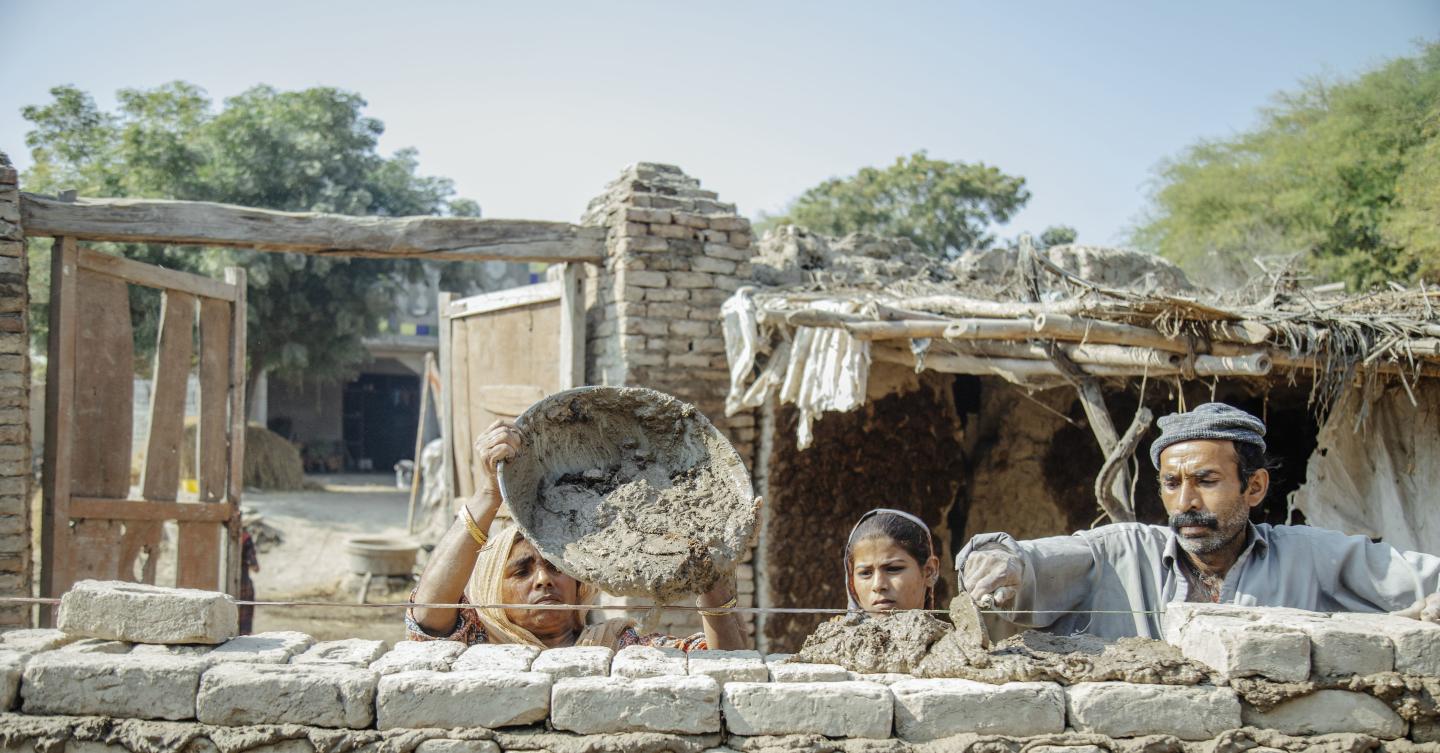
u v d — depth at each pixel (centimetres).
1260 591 318
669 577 266
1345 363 494
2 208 636
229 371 775
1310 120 1936
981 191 2894
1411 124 1656
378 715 241
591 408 308
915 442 800
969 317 589
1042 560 324
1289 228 1789
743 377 706
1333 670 249
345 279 2455
